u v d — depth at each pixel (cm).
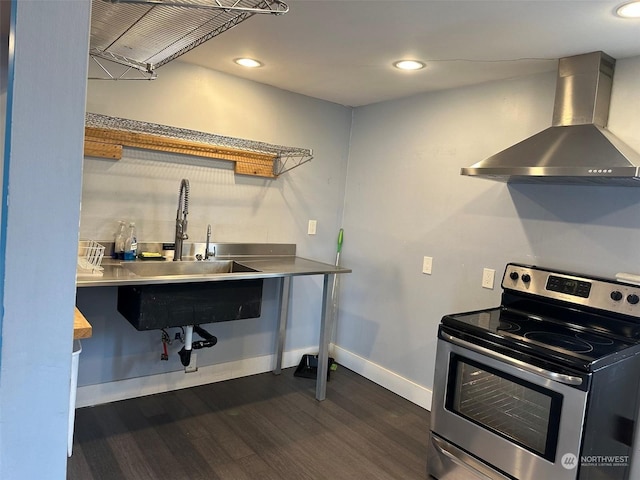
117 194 267
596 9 169
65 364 96
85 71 93
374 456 244
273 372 347
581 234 230
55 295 93
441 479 222
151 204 279
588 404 170
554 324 224
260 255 328
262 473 221
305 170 346
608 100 218
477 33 201
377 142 345
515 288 246
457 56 232
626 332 206
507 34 199
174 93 280
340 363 371
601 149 190
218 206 306
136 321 233
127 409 272
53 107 90
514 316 235
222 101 299
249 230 322
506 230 262
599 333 212
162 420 263
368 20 195
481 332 205
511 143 262
